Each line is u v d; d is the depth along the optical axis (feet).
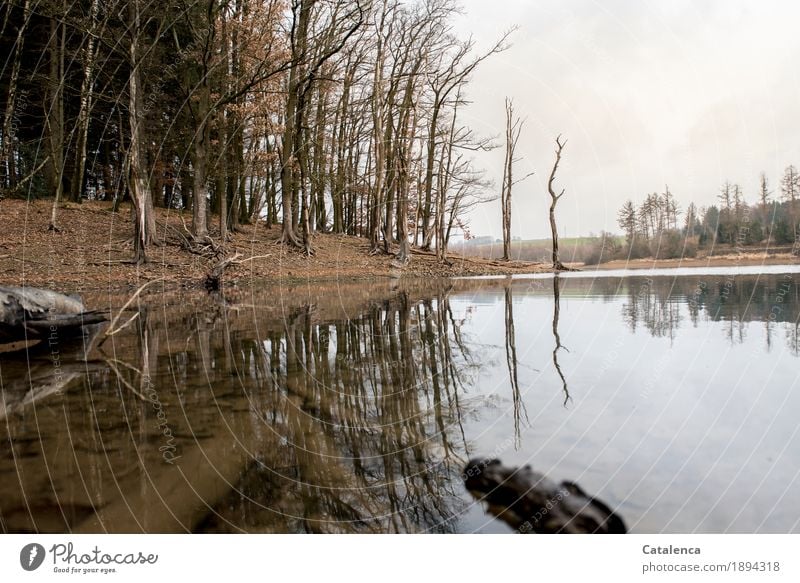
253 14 47.21
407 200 64.34
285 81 53.57
